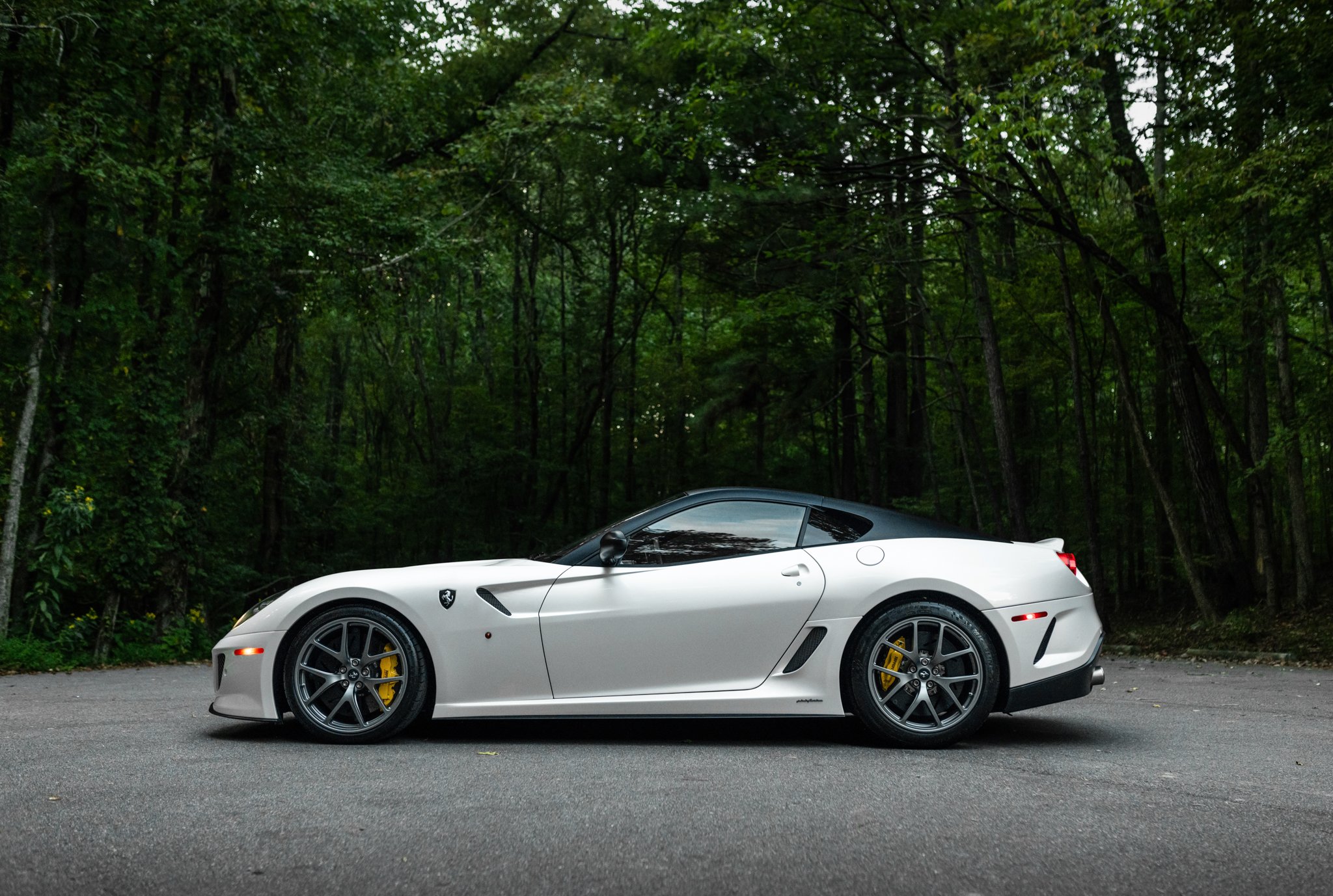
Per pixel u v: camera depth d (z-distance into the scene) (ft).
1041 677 15.35
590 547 16.05
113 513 42.01
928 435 78.33
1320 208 37.19
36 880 8.42
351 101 54.08
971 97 40.29
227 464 54.44
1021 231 63.31
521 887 8.35
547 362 111.34
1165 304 52.70
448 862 9.01
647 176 73.20
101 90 39.34
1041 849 9.46
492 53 71.46
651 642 15.38
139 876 8.55
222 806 11.04
